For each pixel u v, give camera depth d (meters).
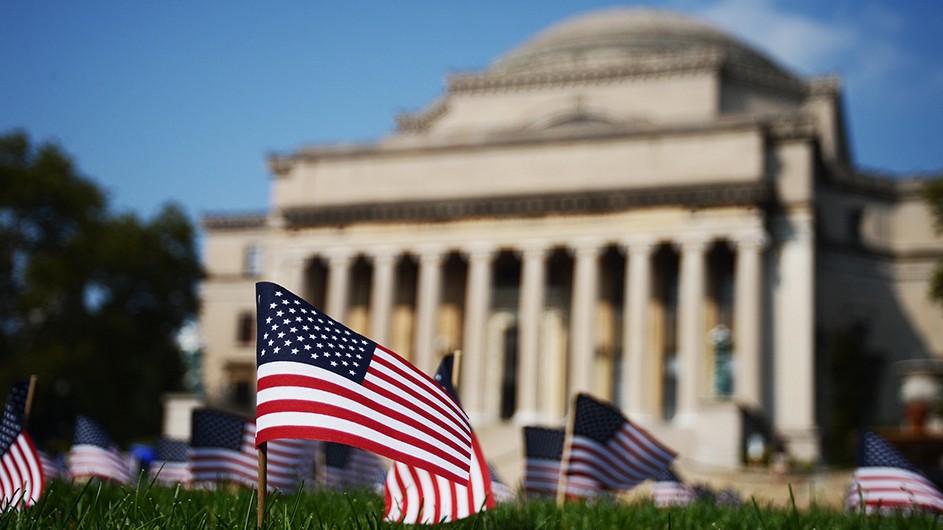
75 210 87.12
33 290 81.38
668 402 85.94
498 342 92.94
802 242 83.56
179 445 27.66
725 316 86.00
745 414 68.69
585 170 87.12
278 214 96.31
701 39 100.75
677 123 85.62
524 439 23.27
